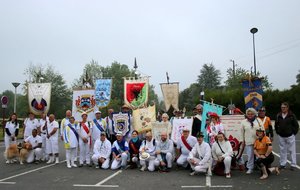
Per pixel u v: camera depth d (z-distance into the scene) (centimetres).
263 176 948
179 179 959
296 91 3062
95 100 1443
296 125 1059
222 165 1012
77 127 1225
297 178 939
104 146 1184
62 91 5238
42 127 1339
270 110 3231
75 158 1237
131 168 1157
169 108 1477
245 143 1047
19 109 4841
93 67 6619
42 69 5122
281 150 1080
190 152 1053
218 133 1029
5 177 1005
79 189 842
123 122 1281
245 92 1310
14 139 1401
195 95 6212
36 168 1175
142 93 1427
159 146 1113
